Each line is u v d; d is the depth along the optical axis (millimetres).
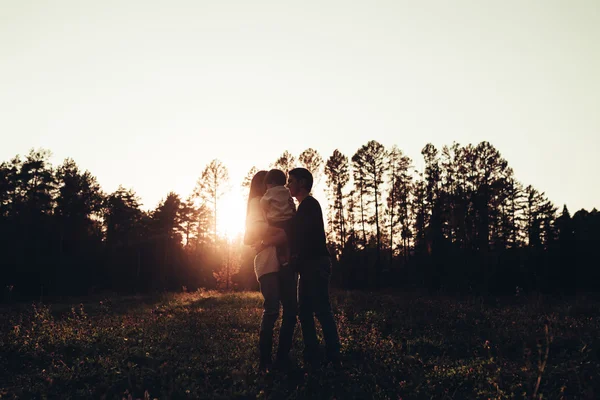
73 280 48281
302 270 5309
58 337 7191
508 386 4109
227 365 5164
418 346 6633
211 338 6945
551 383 4246
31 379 4980
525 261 43438
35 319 9812
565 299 17375
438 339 7273
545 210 62656
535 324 8406
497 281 30312
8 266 44844
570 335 6750
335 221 57750
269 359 5047
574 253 41406
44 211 55344
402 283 46125
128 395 3871
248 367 4848
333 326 5238
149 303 20031
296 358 5379
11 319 10148
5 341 6754
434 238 45562
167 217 70188
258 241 5324
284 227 5324
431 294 24312
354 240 53969
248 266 42188
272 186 5523
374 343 6266
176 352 5805
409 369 4824
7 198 55250
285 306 5203
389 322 9305
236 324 9016
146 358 5434
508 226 57250
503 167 53438
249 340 6793
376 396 3977
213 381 4562
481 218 51656
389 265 56000
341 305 12789
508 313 10656
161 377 4590
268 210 5367
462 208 52469
